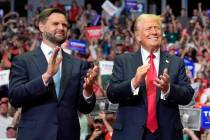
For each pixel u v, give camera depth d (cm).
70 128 620
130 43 1927
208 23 2250
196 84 1280
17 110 1117
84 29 2012
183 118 748
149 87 631
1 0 3062
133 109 630
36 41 1941
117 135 635
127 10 2331
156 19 638
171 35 2139
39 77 600
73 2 2452
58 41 626
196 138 996
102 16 2402
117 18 2278
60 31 623
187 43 1934
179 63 647
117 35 1995
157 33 635
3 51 1808
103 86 1392
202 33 2108
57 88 620
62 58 630
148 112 627
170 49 1794
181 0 2894
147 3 2814
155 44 634
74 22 2389
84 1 2941
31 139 609
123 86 615
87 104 625
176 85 620
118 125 635
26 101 609
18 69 623
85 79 611
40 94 601
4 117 1144
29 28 2302
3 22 2347
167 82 607
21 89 601
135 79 608
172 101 621
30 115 616
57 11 628
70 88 623
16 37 1992
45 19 625
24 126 617
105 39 1939
